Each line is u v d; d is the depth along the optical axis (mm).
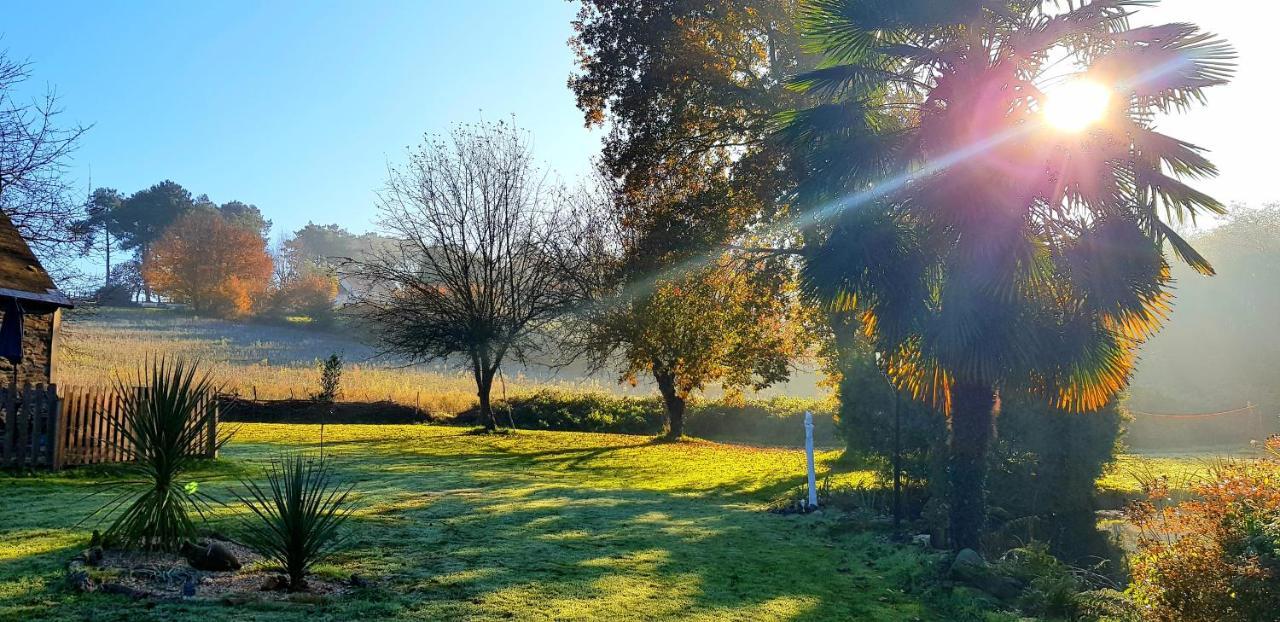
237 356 51094
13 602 4820
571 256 28375
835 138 10258
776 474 16266
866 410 12375
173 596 5258
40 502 8625
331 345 60125
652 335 25297
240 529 7457
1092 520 11312
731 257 22938
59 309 13086
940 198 9172
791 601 6746
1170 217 9508
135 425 6504
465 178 29422
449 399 33469
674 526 9938
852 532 10070
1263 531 5504
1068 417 11359
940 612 6895
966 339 8641
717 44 21984
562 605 5910
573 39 24438
